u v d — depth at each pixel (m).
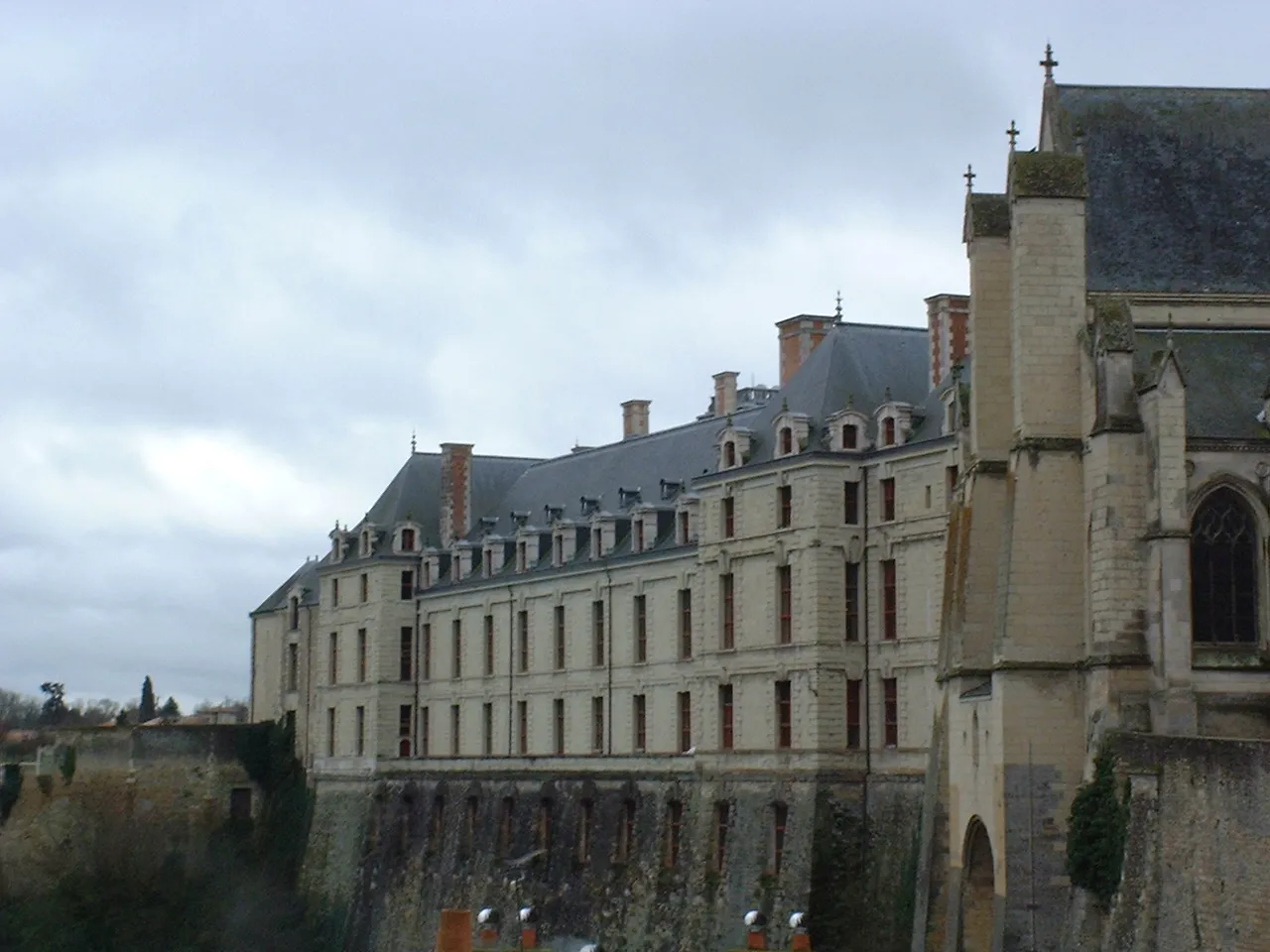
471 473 178.62
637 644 145.38
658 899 134.62
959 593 92.56
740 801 128.88
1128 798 77.94
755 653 129.38
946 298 123.19
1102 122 92.00
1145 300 88.25
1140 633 82.00
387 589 175.75
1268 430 84.00
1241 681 81.88
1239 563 83.38
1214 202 90.75
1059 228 86.44
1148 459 82.19
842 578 124.94
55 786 178.12
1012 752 83.88
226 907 174.25
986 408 91.38
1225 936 70.62
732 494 132.50
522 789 152.75
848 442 125.62
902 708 121.12
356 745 177.25
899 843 119.50
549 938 145.12
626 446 161.00
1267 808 68.38
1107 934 78.06
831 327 133.12
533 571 158.75
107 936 168.12
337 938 171.25
